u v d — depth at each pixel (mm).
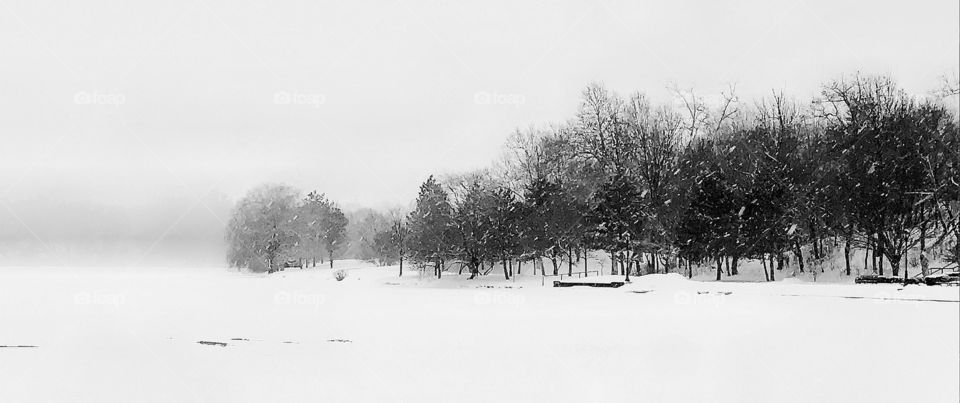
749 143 57781
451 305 37719
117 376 19172
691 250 53750
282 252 85125
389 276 70125
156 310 36469
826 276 50062
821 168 52500
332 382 18094
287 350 22703
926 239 51438
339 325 28672
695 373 17875
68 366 20422
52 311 36656
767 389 16078
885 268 49406
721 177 54219
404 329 26938
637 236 56719
